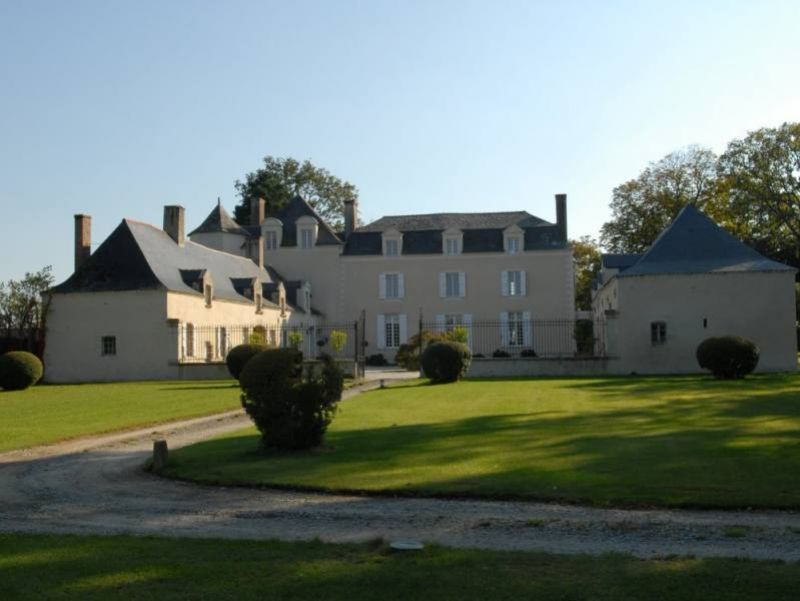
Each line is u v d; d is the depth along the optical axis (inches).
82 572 235.6
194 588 219.5
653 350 1310.3
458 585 219.1
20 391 1125.1
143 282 1430.9
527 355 1855.3
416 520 305.9
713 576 224.7
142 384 1250.6
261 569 235.9
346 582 222.5
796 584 217.3
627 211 2118.6
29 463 468.4
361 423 606.5
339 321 2058.3
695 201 1989.4
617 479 365.1
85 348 1445.6
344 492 360.5
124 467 449.4
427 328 2003.0
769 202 1776.6
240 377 482.6
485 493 345.7
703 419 590.6
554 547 262.4
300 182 2827.3
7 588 221.3
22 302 1708.9
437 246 2037.4
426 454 447.2
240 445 510.0
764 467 387.2
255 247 2007.9
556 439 494.9
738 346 1080.2
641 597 208.4
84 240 1552.7
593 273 2566.4
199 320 1518.2
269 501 348.8
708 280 1309.1
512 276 1990.7
